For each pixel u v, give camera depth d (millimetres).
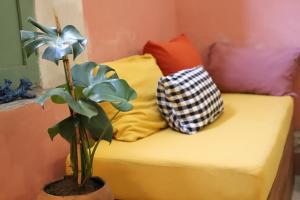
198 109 1856
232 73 2598
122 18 2258
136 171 1570
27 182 1574
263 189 1426
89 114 1234
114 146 1690
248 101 2373
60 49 1232
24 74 1641
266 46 2734
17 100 1565
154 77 2074
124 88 1341
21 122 1527
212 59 2719
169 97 1840
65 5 1817
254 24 2738
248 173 1411
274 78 2510
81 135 1337
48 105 1654
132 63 2088
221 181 1449
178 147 1640
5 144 1465
